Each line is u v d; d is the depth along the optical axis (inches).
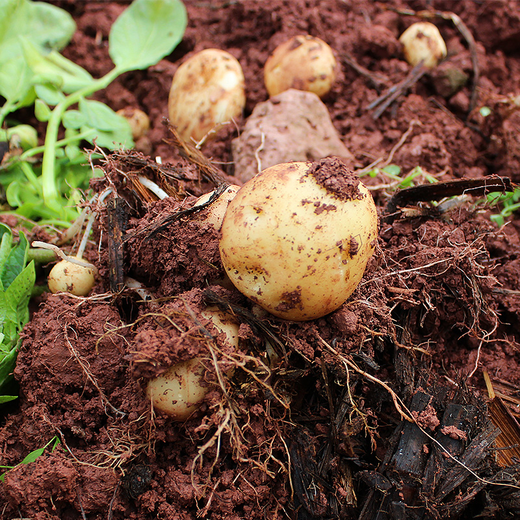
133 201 17.7
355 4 24.5
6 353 17.0
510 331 17.9
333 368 15.8
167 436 15.8
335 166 15.2
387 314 16.2
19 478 15.6
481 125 21.9
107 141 21.2
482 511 15.6
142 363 15.2
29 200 21.1
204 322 15.6
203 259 16.2
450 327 17.3
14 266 18.2
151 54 22.8
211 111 21.0
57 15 23.4
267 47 23.3
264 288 15.2
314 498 15.7
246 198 15.3
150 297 16.8
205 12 25.1
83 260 17.4
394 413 16.2
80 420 16.4
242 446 15.6
